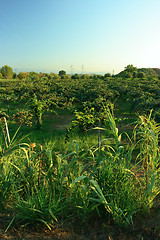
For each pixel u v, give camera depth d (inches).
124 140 288.2
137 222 111.7
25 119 354.0
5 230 101.8
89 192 122.5
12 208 119.3
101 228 108.0
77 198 116.5
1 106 690.8
